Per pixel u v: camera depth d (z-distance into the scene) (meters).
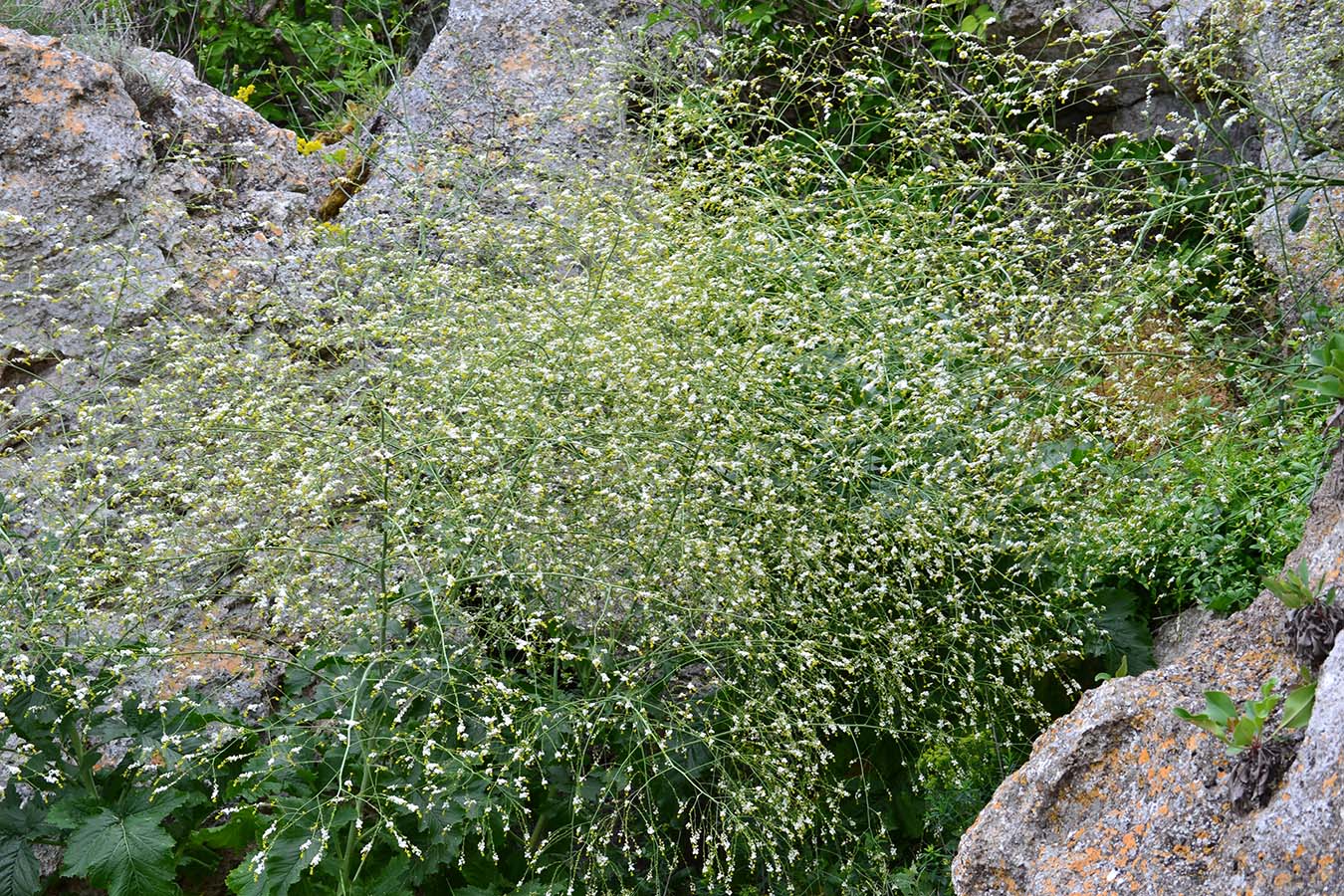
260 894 3.37
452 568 3.69
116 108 5.47
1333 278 4.98
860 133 6.57
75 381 4.91
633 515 3.83
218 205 5.86
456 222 5.17
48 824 3.83
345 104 7.70
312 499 3.59
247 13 8.77
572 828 3.72
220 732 3.64
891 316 4.42
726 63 6.04
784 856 3.95
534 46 6.87
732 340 4.29
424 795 3.59
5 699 3.74
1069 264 5.11
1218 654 3.15
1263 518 4.14
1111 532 4.11
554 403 3.97
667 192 5.26
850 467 3.99
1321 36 4.77
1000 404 4.27
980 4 6.34
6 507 4.10
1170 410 4.38
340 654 3.81
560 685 4.06
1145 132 6.28
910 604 4.06
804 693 3.72
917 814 4.12
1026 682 4.04
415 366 4.12
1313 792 2.41
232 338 4.59
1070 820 3.02
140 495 4.38
